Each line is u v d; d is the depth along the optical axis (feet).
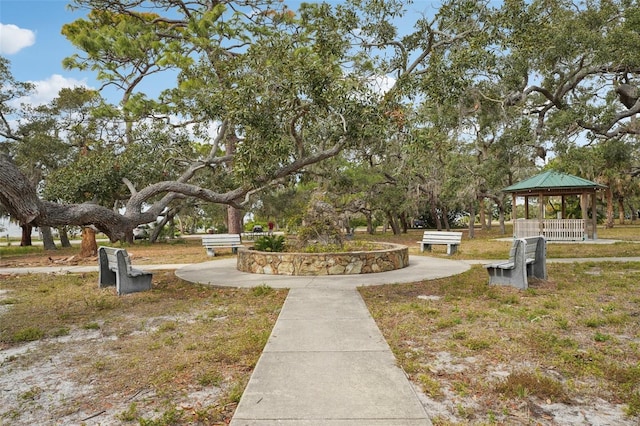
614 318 17.79
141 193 26.68
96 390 11.94
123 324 19.44
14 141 76.23
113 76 57.67
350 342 14.92
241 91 27.99
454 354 14.11
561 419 9.73
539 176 69.82
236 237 56.65
